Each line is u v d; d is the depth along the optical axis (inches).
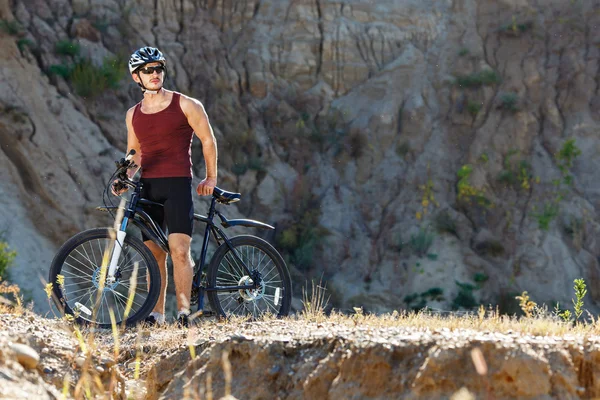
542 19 1448.1
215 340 272.8
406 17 1428.4
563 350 225.9
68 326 298.4
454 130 1339.8
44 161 983.0
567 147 1309.1
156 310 352.8
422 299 1138.0
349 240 1193.4
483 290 1160.2
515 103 1350.9
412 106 1343.5
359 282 1150.3
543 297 1167.6
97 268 341.7
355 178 1275.8
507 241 1226.0
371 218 1232.8
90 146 1028.5
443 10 1455.5
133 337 305.6
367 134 1312.7
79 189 986.1
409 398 222.1
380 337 244.8
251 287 371.2
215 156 360.2
